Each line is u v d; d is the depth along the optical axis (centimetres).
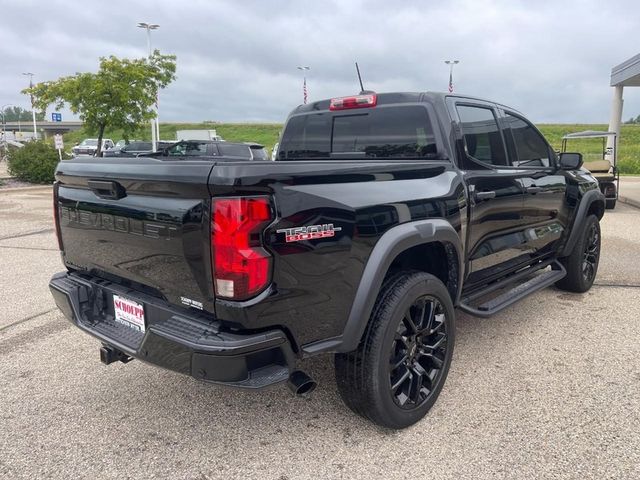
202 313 239
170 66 2070
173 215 231
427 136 346
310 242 234
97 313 299
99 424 299
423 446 275
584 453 265
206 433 290
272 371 233
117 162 261
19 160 1817
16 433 290
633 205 1356
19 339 425
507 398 322
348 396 277
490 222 362
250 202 214
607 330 437
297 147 424
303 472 255
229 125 10906
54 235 891
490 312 355
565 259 520
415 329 289
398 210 276
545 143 462
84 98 1886
